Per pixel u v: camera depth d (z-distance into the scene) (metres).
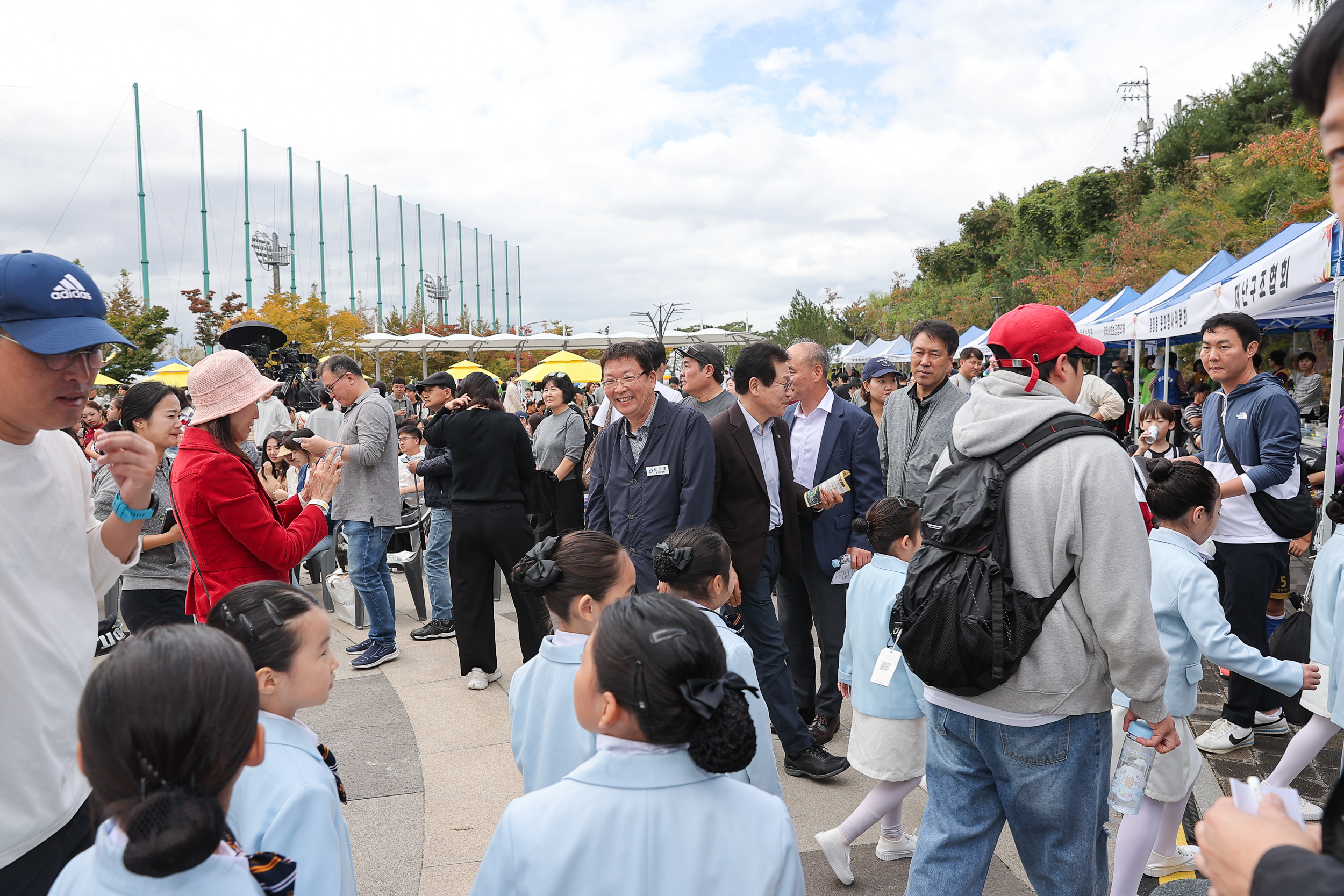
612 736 1.37
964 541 2.01
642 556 3.55
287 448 4.96
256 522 2.90
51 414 1.73
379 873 2.94
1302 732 2.96
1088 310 15.83
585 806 1.32
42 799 1.71
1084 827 1.99
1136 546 1.88
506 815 1.36
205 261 30.72
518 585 2.23
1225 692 4.67
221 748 1.06
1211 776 3.65
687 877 1.29
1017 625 1.93
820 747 3.71
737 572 3.62
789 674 3.72
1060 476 1.93
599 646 1.36
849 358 34.47
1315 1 13.98
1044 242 49.72
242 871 1.14
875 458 4.11
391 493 5.21
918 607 2.05
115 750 1.02
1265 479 3.94
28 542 1.75
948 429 4.28
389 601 5.34
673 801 1.31
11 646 1.67
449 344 31.83
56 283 1.70
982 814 2.12
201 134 30.48
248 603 1.70
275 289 30.98
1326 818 0.97
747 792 1.38
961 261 62.38
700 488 3.47
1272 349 14.88
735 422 3.74
